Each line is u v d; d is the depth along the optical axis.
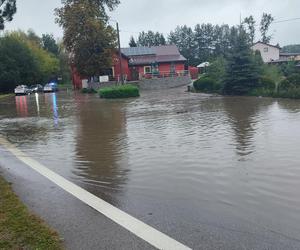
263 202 6.70
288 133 13.21
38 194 7.29
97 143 13.03
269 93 29.36
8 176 8.91
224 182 7.95
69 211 6.29
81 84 64.75
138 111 23.39
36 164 10.28
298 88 27.09
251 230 5.48
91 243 5.06
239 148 11.16
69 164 10.14
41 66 84.31
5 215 5.98
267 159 9.73
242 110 21.00
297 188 7.41
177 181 8.16
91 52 52.09
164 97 35.00
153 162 9.92
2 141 14.66
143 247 4.93
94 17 52.38
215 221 5.85
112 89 36.94
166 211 6.32
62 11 52.31
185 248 4.90
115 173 9.01
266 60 81.38
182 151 11.07
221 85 34.88
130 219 5.93
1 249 4.85
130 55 63.16
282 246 4.95
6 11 56.28
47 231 5.35
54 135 15.38
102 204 6.67
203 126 15.74
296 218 5.94
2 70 68.94
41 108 29.89
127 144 12.56
